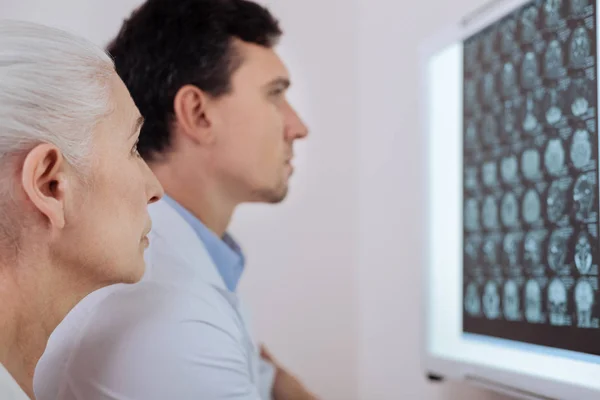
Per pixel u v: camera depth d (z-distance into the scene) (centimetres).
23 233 55
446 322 116
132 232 61
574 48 86
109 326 77
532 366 92
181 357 75
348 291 172
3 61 54
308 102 174
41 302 57
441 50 119
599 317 80
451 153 115
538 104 93
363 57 174
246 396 79
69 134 57
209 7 95
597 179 81
